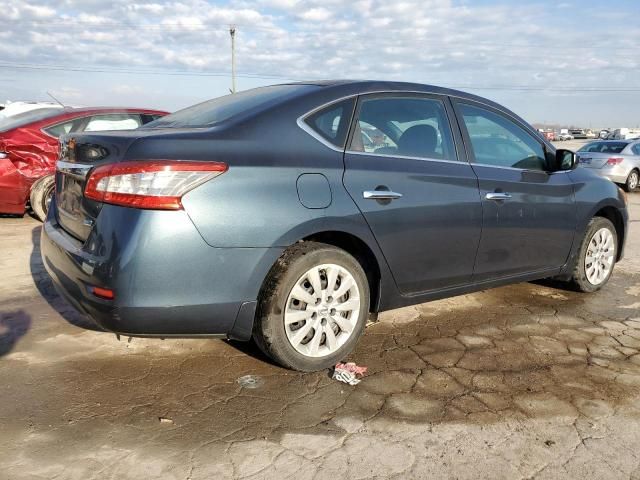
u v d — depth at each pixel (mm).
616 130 52438
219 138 2887
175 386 3053
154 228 2605
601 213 5125
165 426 2658
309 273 3068
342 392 3039
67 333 3740
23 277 4992
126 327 2686
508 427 2729
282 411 2824
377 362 3436
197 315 2742
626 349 3729
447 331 3980
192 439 2559
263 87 3816
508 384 3180
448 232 3611
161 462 2383
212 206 2707
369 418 2781
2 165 6980
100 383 3062
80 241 2949
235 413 2793
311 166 3049
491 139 4105
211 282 2732
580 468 2418
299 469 2365
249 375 3207
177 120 3531
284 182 2920
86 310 2811
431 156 3662
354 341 3326
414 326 4066
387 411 2854
